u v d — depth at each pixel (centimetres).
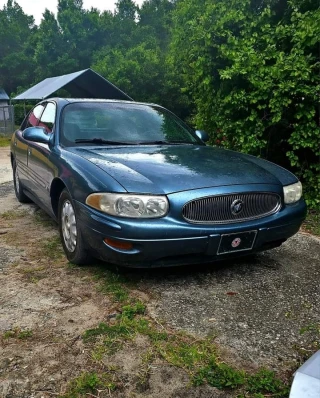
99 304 289
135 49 3341
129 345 241
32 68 4500
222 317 273
